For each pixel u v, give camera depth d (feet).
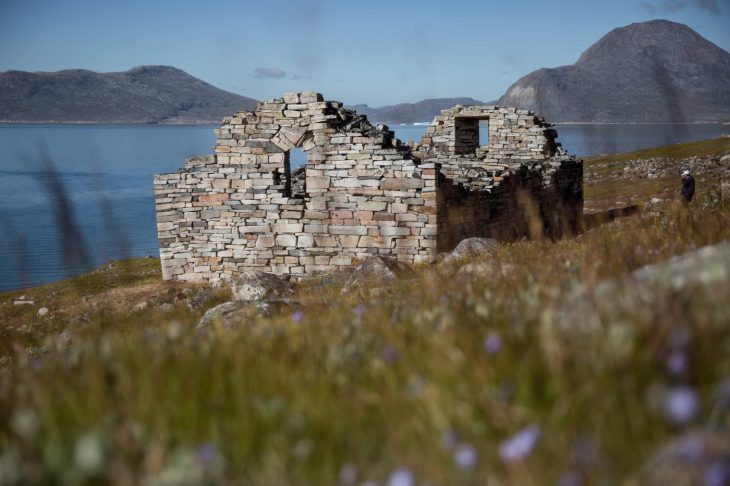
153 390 11.55
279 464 9.02
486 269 25.32
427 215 81.87
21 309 87.35
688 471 6.91
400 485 7.79
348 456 9.48
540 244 38.99
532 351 10.23
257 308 35.19
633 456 7.70
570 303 12.55
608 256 20.53
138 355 13.80
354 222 85.10
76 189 479.41
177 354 14.03
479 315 14.03
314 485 8.95
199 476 8.45
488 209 92.84
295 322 20.63
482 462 8.41
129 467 9.00
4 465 8.96
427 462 8.77
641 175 188.34
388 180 83.10
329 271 86.48
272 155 88.22
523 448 7.46
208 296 63.10
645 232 28.40
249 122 88.48
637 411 8.14
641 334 9.51
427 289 22.25
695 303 10.25
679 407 6.89
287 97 86.69
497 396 9.30
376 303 22.99
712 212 29.73
